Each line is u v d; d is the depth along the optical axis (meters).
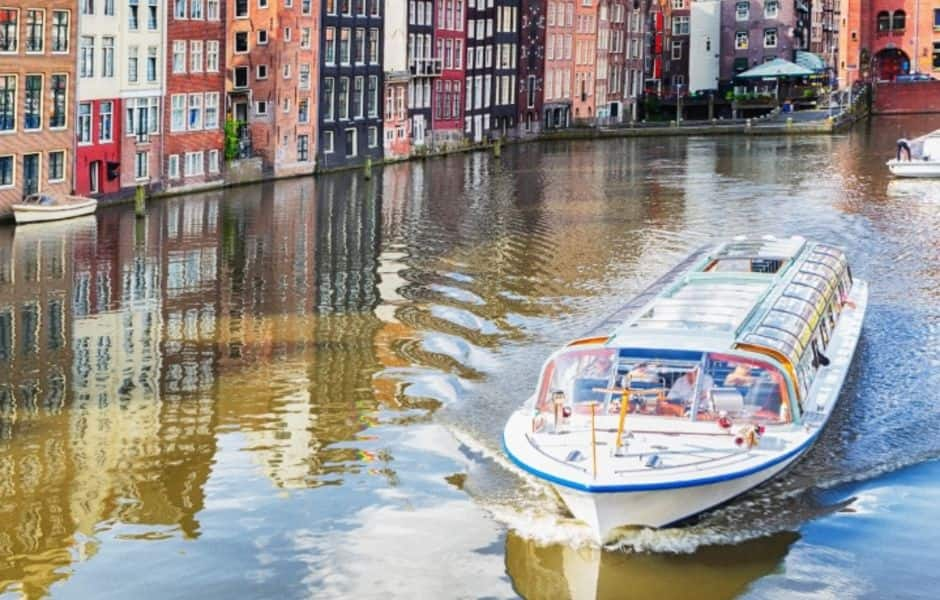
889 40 116.81
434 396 23.70
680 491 17.08
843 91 110.00
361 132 74.31
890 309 30.64
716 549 17.28
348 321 29.73
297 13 66.81
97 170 51.94
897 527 17.97
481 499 18.91
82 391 24.08
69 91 49.12
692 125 98.50
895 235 42.81
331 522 18.11
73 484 19.36
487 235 43.47
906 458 20.36
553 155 81.44
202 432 21.72
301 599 15.98
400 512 18.44
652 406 18.91
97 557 16.97
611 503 16.86
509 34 94.75
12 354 26.73
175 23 56.12
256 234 43.94
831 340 24.89
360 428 21.88
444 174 68.62
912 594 16.25
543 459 17.56
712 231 44.31
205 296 32.75
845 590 16.36
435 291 33.25
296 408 23.00
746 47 114.56
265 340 27.95
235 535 17.67
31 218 45.91
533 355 26.50
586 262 37.72
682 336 19.77
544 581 16.50
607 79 109.00
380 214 49.59
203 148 59.09
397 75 77.69
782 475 18.86
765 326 21.25
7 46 45.84
